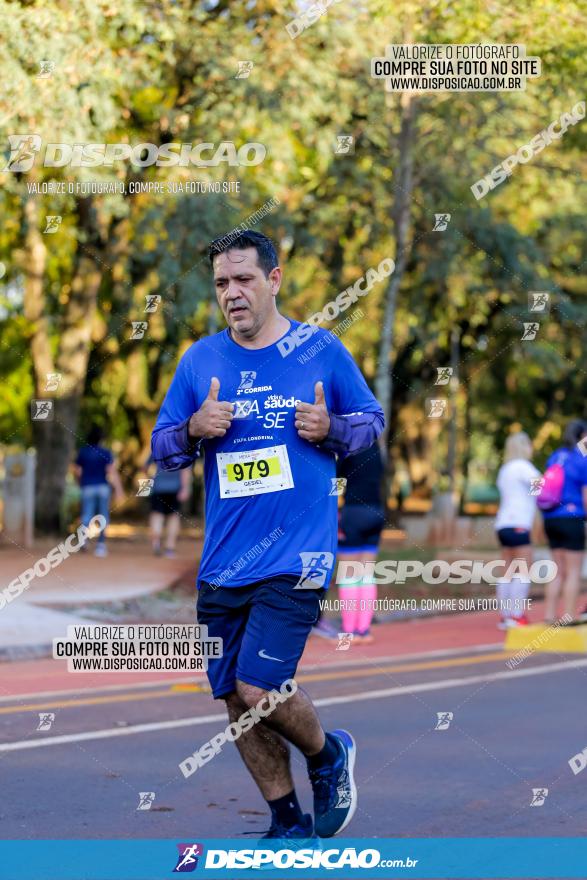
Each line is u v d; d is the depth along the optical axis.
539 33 26.77
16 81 24.28
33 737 13.06
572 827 9.66
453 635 22.91
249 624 8.23
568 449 22.61
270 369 8.52
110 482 34.34
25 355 49.56
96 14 24.64
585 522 22.62
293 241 32.78
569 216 39.53
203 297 30.02
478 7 26.66
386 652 20.56
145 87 26.56
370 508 21.02
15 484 37.31
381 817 9.95
